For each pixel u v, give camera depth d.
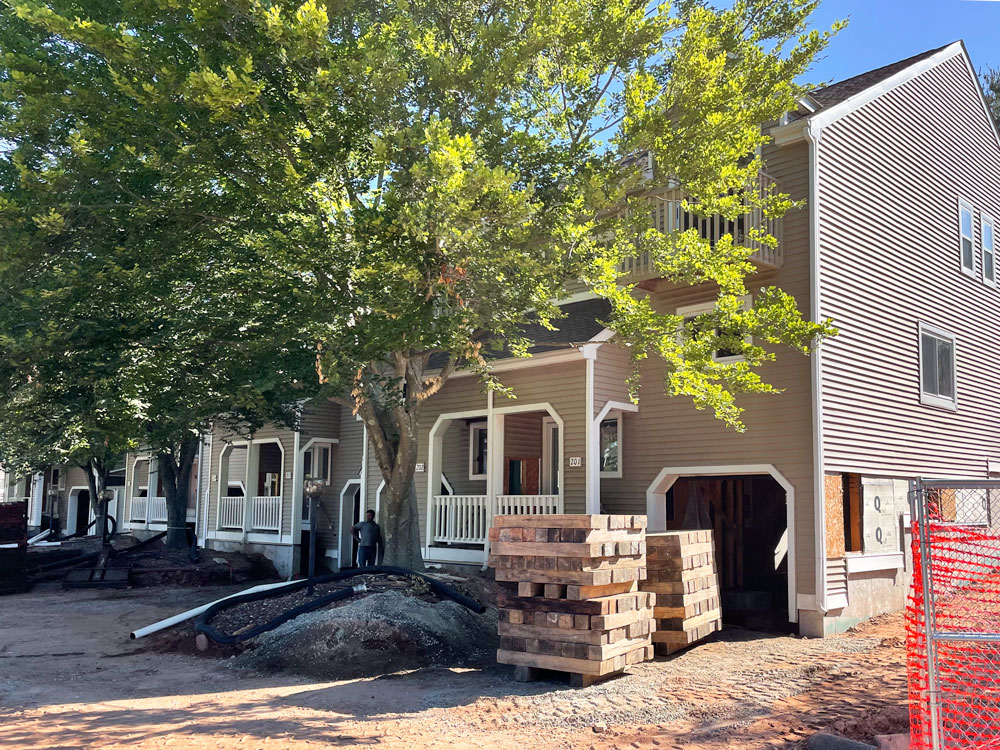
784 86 11.78
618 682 9.38
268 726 7.86
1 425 15.56
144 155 11.52
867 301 14.73
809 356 13.35
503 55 11.23
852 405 13.93
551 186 12.25
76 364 13.41
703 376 11.69
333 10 11.12
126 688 9.95
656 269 13.49
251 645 11.84
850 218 14.55
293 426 20.06
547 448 18.86
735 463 14.14
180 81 10.54
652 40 12.05
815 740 6.61
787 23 12.09
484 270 11.07
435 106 12.05
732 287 11.88
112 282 12.16
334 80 10.20
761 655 11.05
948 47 18.09
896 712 7.55
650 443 15.49
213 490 27.19
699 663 10.52
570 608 9.31
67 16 11.02
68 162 11.30
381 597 12.18
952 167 18.09
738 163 14.32
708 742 7.02
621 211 13.30
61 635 13.96
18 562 20.62
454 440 20.20
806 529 13.07
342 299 11.74
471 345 12.27
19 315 12.11
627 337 12.19
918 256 16.48
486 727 7.78
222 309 13.78
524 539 9.75
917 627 6.23
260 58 10.83
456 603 13.17
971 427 17.59
